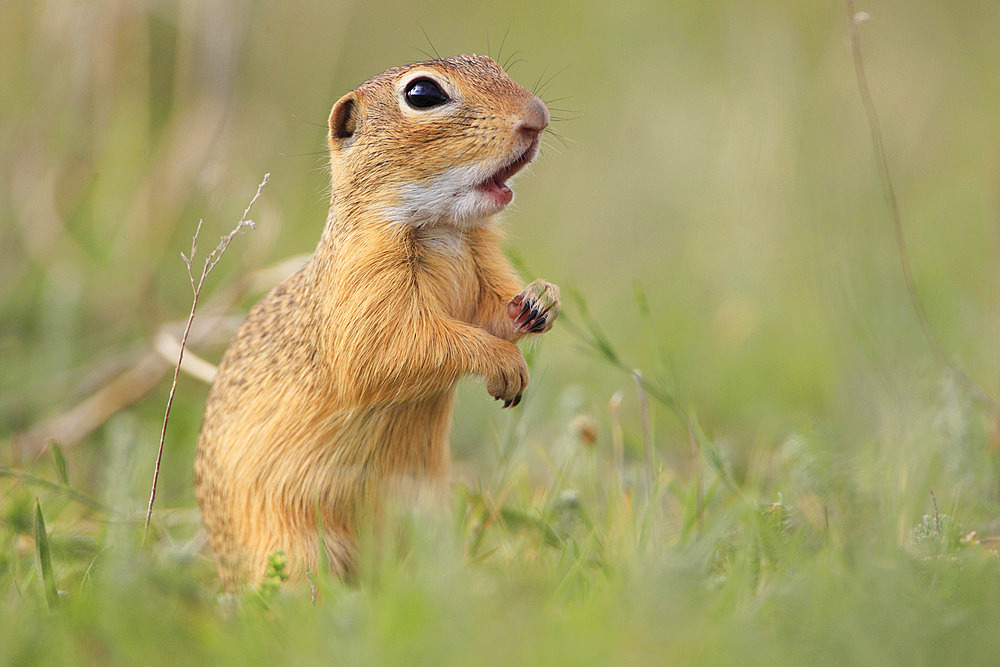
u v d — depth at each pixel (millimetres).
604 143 18797
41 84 15039
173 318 14320
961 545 7473
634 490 8555
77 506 10148
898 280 12406
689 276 15836
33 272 14727
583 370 14188
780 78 15562
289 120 17594
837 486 8781
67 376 13172
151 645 6000
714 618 6113
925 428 9789
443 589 6023
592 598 6520
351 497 8734
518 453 11766
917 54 18547
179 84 15727
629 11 20391
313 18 17750
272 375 8711
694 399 13906
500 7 21109
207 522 9070
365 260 8312
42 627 6289
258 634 6148
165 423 8406
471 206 8289
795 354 14094
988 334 12656
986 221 15266
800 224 14766
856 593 6074
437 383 8312
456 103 8211
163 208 14945
